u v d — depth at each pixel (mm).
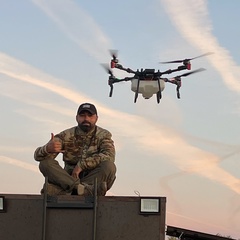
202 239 6062
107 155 4711
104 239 3916
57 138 4812
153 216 3914
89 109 4812
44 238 3904
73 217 3953
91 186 4441
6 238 3965
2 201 3984
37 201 3992
